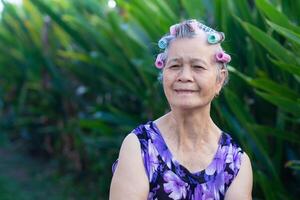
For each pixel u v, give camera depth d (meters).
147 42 3.20
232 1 2.55
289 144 2.61
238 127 2.46
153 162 1.27
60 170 5.49
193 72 1.25
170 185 1.26
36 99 6.19
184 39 1.25
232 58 2.56
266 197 2.23
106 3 3.79
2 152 6.96
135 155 1.27
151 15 2.84
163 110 3.15
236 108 2.37
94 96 5.07
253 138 2.38
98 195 4.52
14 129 7.43
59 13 4.08
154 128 1.30
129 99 4.47
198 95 1.25
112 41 3.56
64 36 4.73
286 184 2.67
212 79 1.26
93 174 5.04
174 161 1.27
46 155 6.52
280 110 2.46
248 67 2.58
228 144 1.32
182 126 1.28
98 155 4.70
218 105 2.44
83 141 4.48
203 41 1.25
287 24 2.07
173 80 1.26
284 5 2.44
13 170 5.80
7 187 5.00
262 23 2.52
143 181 1.25
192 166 1.28
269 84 2.17
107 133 3.78
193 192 1.27
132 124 3.54
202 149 1.29
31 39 4.88
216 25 2.54
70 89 4.80
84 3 4.00
